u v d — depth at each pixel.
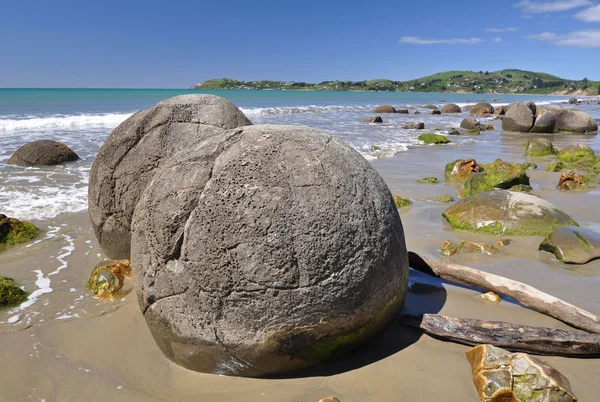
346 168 2.85
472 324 3.07
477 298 3.84
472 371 2.78
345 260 2.63
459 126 22.31
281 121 21.36
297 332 2.61
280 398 2.58
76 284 4.22
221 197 2.62
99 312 3.69
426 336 3.18
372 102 47.34
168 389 2.69
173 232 2.69
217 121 4.25
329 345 2.73
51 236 5.48
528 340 2.94
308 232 2.57
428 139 15.39
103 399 2.62
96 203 4.32
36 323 3.50
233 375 2.76
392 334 3.19
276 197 2.59
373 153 12.34
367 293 2.73
